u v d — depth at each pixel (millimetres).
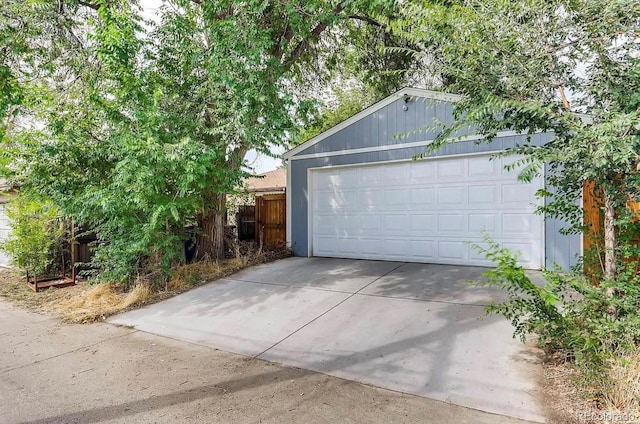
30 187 6816
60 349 4270
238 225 10141
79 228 8219
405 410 2777
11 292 7320
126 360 3895
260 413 2795
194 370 3600
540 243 6102
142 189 5637
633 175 2748
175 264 7488
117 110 6152
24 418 2814
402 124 7434
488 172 6559
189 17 7082
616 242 3094
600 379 2670
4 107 5883
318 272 6980
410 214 7398
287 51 7719
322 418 2703
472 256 6715
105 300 6121
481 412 2709
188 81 6648
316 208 8695
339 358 3719
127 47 5844
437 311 4602
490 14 3162
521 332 3217
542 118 3068
